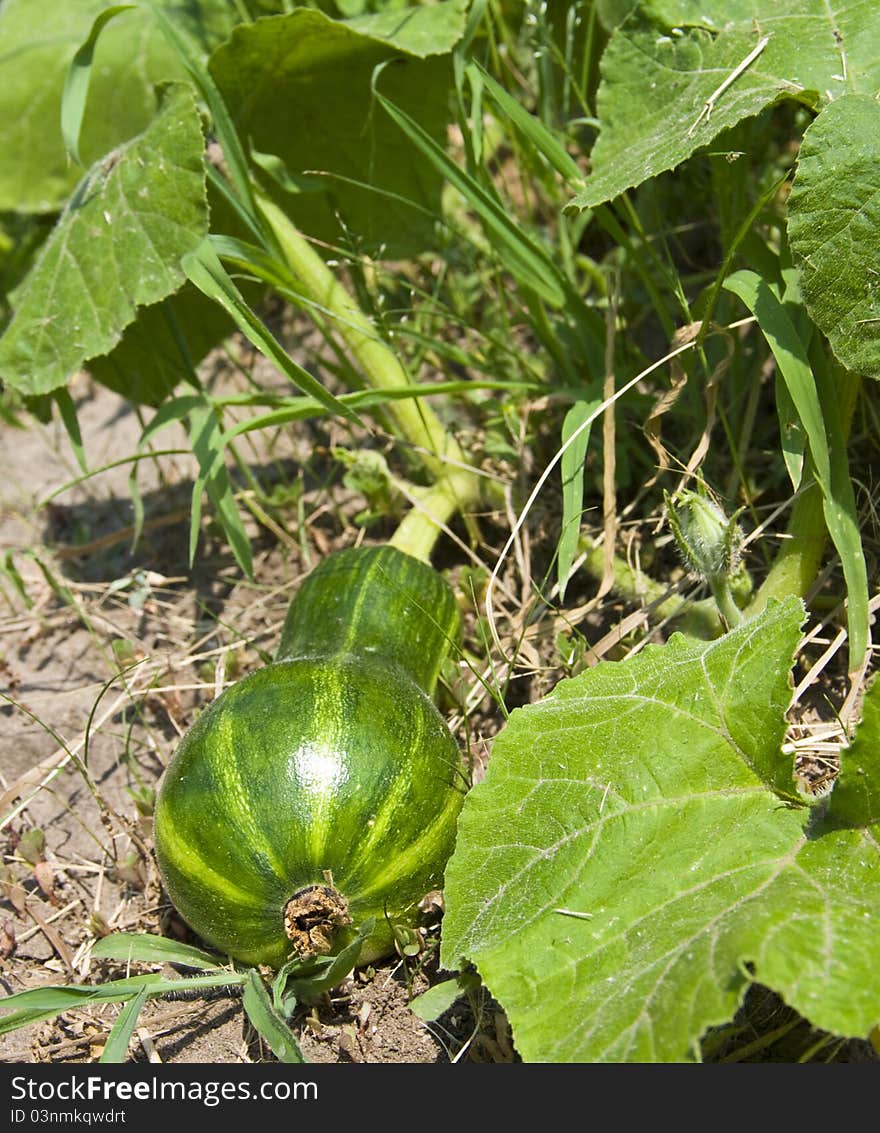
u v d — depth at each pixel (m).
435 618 1.03
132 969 0.98
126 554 1.25
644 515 1.12
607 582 1.05
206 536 1.24
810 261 0.94
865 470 1.10
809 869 0.85
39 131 1.29
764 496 1.12
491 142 1.32
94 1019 0.96
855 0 1.01
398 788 0.90
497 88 1.09
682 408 1.12
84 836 1.06
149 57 1.27
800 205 0.94
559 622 1.07
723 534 0.95
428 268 1.31
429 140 1.09
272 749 0.90
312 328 1.35
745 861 0.86
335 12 1.29
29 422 1.39
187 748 0.92
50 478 1.33
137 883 1.02
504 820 0.90
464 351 1.26
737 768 0.89
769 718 0.89
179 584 1.22
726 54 1.02
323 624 1.01
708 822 0.88
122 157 1.11
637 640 1.06
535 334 1.18
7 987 0.99
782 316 0.99
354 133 1.22
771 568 1.05
